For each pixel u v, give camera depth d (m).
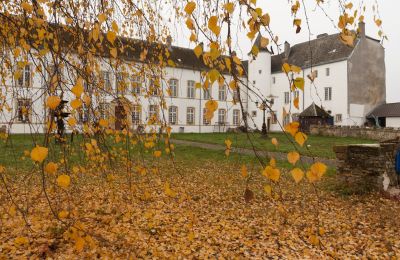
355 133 25.33
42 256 4.33
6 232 4.93
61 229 5.04
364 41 32.81
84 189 6.93
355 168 8.23
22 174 7.64
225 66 1.93
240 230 5.72
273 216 6.51
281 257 4.71
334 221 6.20
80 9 3.50
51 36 2.71
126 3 3.65
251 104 34.41
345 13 2.42
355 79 32.06
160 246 4.91
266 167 1.90
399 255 4.78
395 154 8.28
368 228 5.84
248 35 1.89
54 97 1.75
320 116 30.19
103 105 3.45
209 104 1.84
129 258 4.34
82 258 4.29
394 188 8.05
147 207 6.64
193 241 5.17
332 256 4.74
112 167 4.02
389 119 31.34
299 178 1.72
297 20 2.18
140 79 4.18
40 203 5.96
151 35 4.15
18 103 3.31
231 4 1.87
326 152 14.73
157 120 3.76
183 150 16.84
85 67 2.94
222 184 9.18
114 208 6.27
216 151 16.17
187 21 1.89
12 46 3.25
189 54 34.34
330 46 34.56
